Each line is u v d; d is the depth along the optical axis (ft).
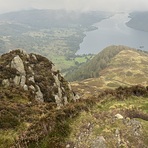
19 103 132.77
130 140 64.18
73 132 67.51
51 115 72.90
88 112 78.54
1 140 92.27
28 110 121.90
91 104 85.46
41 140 64.54
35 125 70.79
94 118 74.38
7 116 106.52
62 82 220.43
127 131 67.46
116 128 68.54
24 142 64.69
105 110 81.20
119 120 72.64
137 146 62.39
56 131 66.39
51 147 61.41
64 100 194.18
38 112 123.13
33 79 190.19
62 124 68.74
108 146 61.62
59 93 193.88
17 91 156.97
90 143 62.75
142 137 65.46
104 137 64.90
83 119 73.77
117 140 63.77
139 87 99.25
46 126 67.97
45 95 182.80
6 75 182.70
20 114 114.83
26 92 166.81
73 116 74.84
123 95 94.53
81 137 65.31
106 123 71.51
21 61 200.44
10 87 165.58
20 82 181.88
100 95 94.84
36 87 182.50
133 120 72.69
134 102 89.97
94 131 67.77
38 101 157.07
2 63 198.08
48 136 65.21
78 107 79.46
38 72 205.46
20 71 191.52
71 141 63.87
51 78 203.00
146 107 85.10
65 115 73.41
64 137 65.41
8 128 101.09
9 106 120.06
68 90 213.87
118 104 86.12
